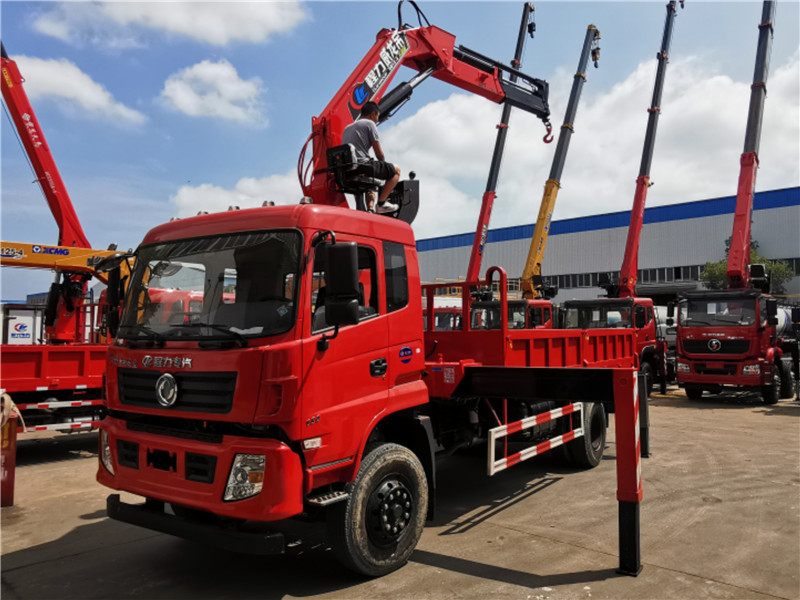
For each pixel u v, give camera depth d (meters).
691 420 10.74
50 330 9.72
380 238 4.23
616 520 5.14
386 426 4.56
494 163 20.09
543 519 5.20
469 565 4.16
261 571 4.13
